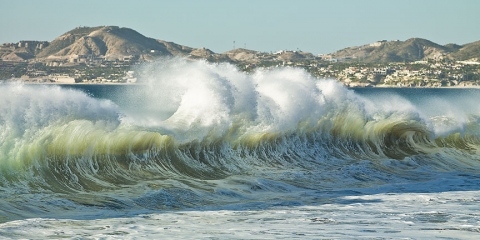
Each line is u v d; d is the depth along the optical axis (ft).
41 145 151.02
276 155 215.31
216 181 172.76
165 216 128.06
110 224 117.70
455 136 270.05
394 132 255.50
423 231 114.83
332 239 108.06
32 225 112.06
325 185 179.22
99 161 165.58
